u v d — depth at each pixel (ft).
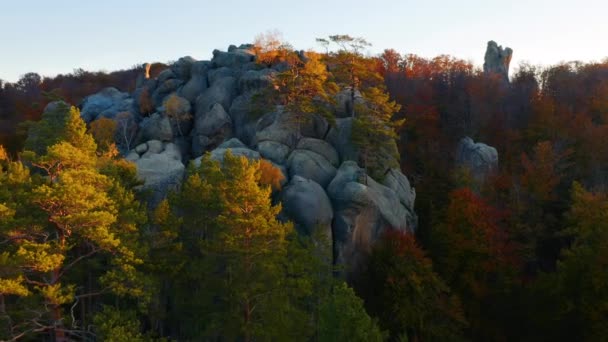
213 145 166.30
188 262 100.78
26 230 75.46
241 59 196.54
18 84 337.52
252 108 165.68
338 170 145.48
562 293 128.26
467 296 139.13
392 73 263.08
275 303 93.45
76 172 78.79
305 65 163.12
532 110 224.12
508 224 158.71
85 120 185.68
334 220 132.16
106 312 79.30
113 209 81.92
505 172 184.75
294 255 105.19
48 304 77.71
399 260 125.08
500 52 332.80
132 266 79.30
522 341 134.62
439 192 172.04
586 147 191.31
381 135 159.12
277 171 133.18
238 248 90.53
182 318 103.24
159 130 167.84
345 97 173.99
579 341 126.72
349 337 84.07
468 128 226.17
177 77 204.44
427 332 120.78
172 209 106.93
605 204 131.64
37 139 137.90
